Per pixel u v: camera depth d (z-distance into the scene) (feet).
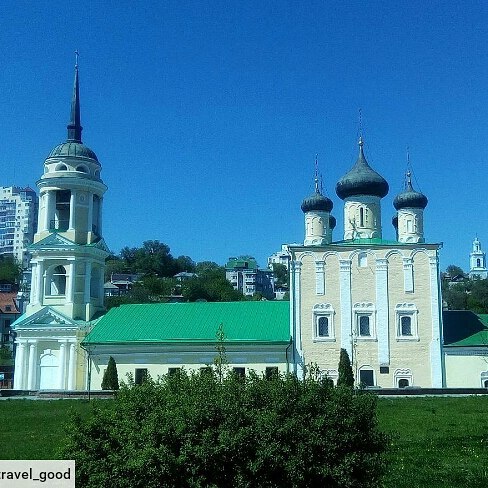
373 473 65.26
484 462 97.66
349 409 65.98
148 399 64.75
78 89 285.43
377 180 264.72
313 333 239.09
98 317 267.18
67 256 264.31
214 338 242.58
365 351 235.61
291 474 61.00
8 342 510.58
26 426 147.43
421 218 265.13
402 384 232.53
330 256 243.60
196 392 64.39
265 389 65.31
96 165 275.59
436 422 141.90
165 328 251.80
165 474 59.57
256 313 254.27
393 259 240.94
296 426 62.80
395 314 236.84
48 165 271.49
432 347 232.94
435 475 88.63
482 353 230.68
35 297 265.13
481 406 172.35
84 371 253.65
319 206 269.23
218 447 60.23
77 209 268.82
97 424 63.93
